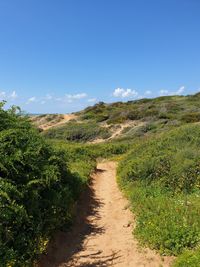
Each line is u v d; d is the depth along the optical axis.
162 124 45.06
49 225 9.39
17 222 7.93
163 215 10.31
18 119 11.32
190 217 9.77
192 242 8.74
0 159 8.71
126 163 20.98
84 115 64.38
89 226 11.65
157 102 67.38
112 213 13.02
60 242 9.86
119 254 9.25
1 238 7.41
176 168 14.19
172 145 18.89
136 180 15.82
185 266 7.57
